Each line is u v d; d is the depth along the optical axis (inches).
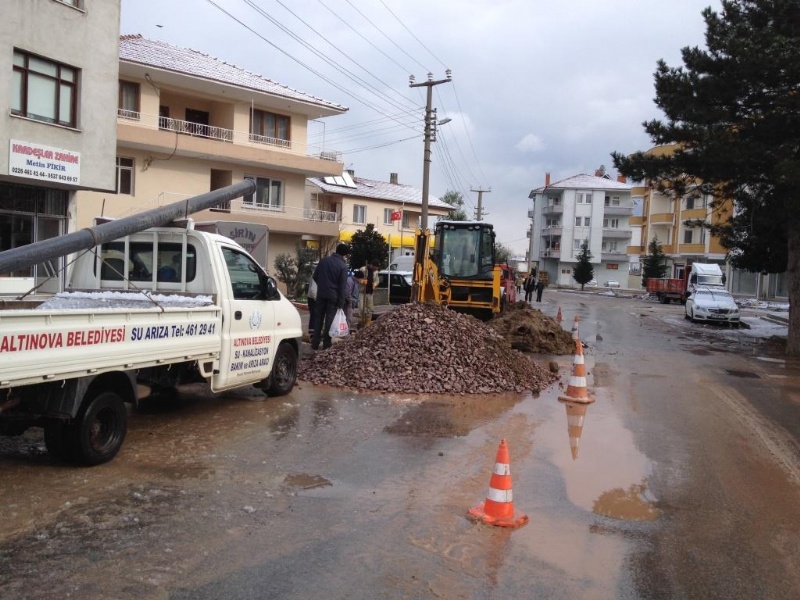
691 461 285.4
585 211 3614.7
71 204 774.5
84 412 235.5
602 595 162.4
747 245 944.9
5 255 225.5
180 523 194.9
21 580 157.5
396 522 203.0
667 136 740.0
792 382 524.1
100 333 233.9
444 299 826.2
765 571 179.5
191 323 288.5
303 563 172.7
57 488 219.5
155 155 1182.9
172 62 1205.7
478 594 160.2
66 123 734.5
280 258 1184.8
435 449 285.6
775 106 689.0
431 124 1398.9
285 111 1392.7
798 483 259.3
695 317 1162.6
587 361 606.2
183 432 296.4
